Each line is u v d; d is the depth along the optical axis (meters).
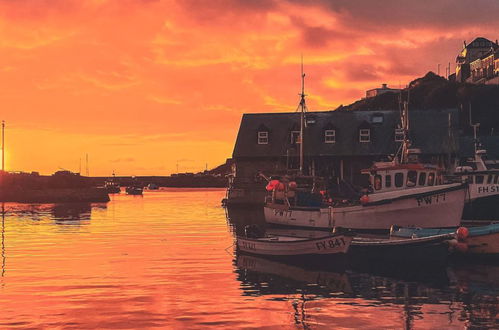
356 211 34.62
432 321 15.49
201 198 111.62
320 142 61.94
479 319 15.69
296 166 61.81
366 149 60.34
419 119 61.91
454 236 23.75
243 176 63.16
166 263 25.62
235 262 25.92
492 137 62.94
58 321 15.73
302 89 49.19
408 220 32.97
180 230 41.22
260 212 58.22
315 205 40.03
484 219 40.41
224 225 45.25
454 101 111.06
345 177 60.47
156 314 16.44
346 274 22.84
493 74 112.44
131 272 23.34
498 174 39.91
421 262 24.42
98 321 15.70
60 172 107.25
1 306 17.44
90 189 96.88
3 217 56.28
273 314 16.34
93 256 27.95
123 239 35.44
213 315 16.28
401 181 36.06
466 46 132.38
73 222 49.62
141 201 96.75
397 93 127.50
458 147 58.53
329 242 24.25
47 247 31.61
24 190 94.94
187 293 19.22
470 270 23.78
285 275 22.62
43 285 20.66
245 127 65.12
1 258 27.38
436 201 32.28
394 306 17.23
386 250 25.06
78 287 20.28
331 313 16.41
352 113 63.91
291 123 64.25
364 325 15.16
